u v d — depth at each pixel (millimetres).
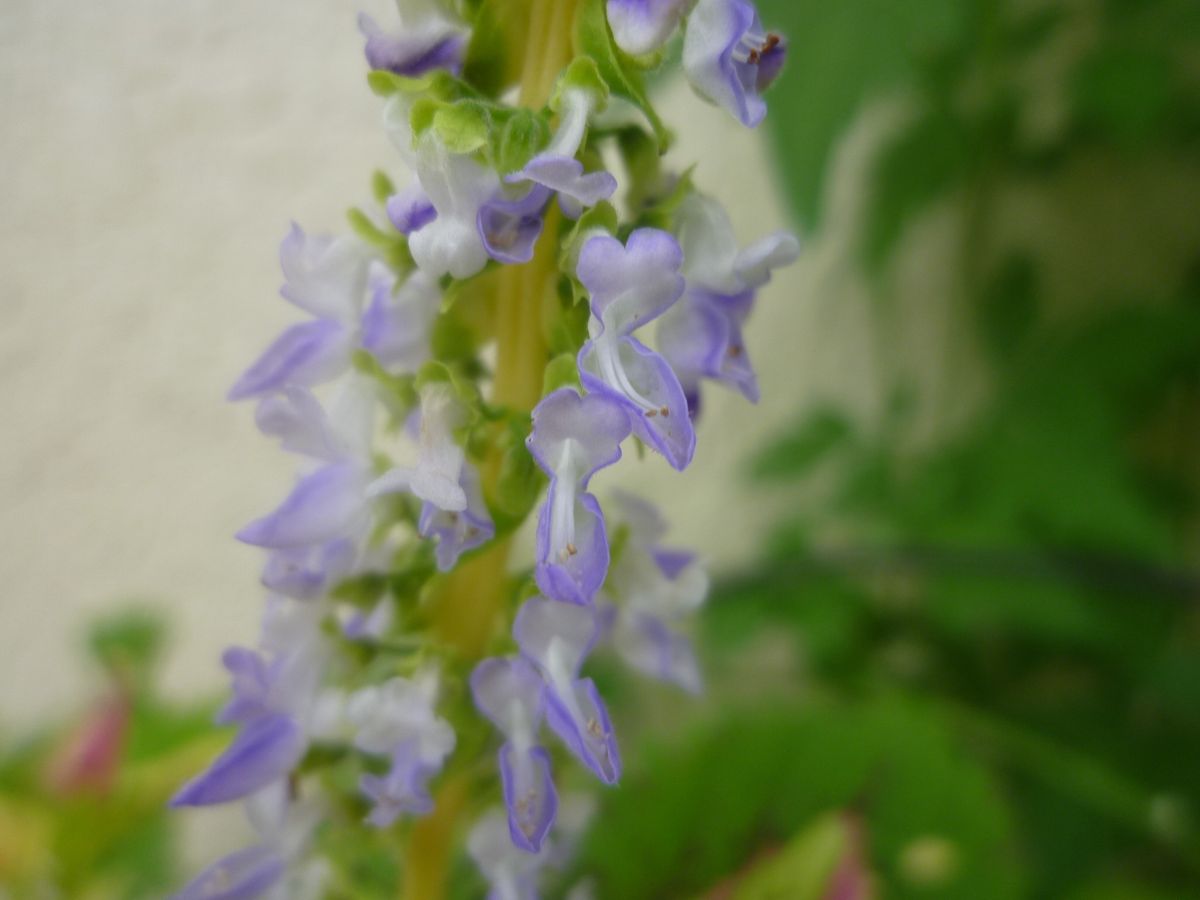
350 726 72
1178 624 195
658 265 59
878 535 176
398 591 73
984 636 187
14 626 183
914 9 115
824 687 177
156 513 184
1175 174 213
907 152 177
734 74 62
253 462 187
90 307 167
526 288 68
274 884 78
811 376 210
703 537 210
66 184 159
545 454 59
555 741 79
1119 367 185
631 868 112
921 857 109
